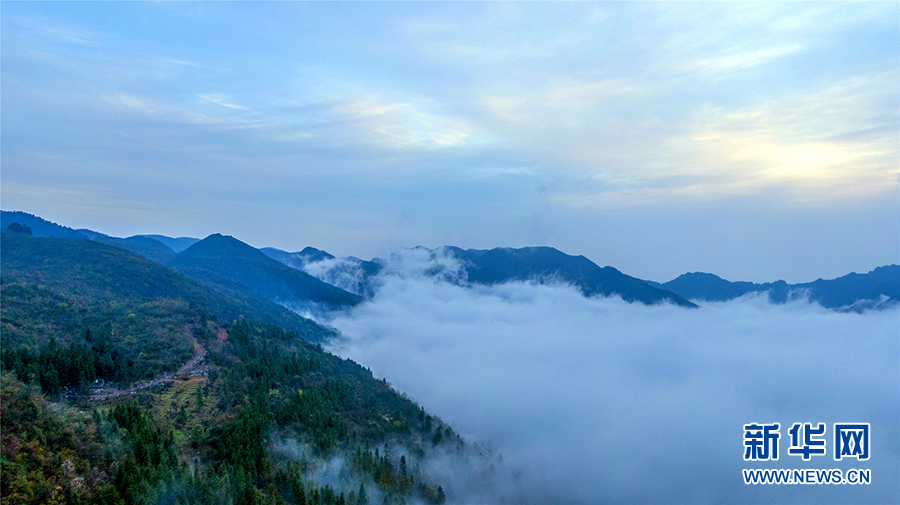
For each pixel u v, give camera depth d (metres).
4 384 106.75
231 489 109.94
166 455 109.69
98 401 140.88
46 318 193.88
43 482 87.00
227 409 150.88
